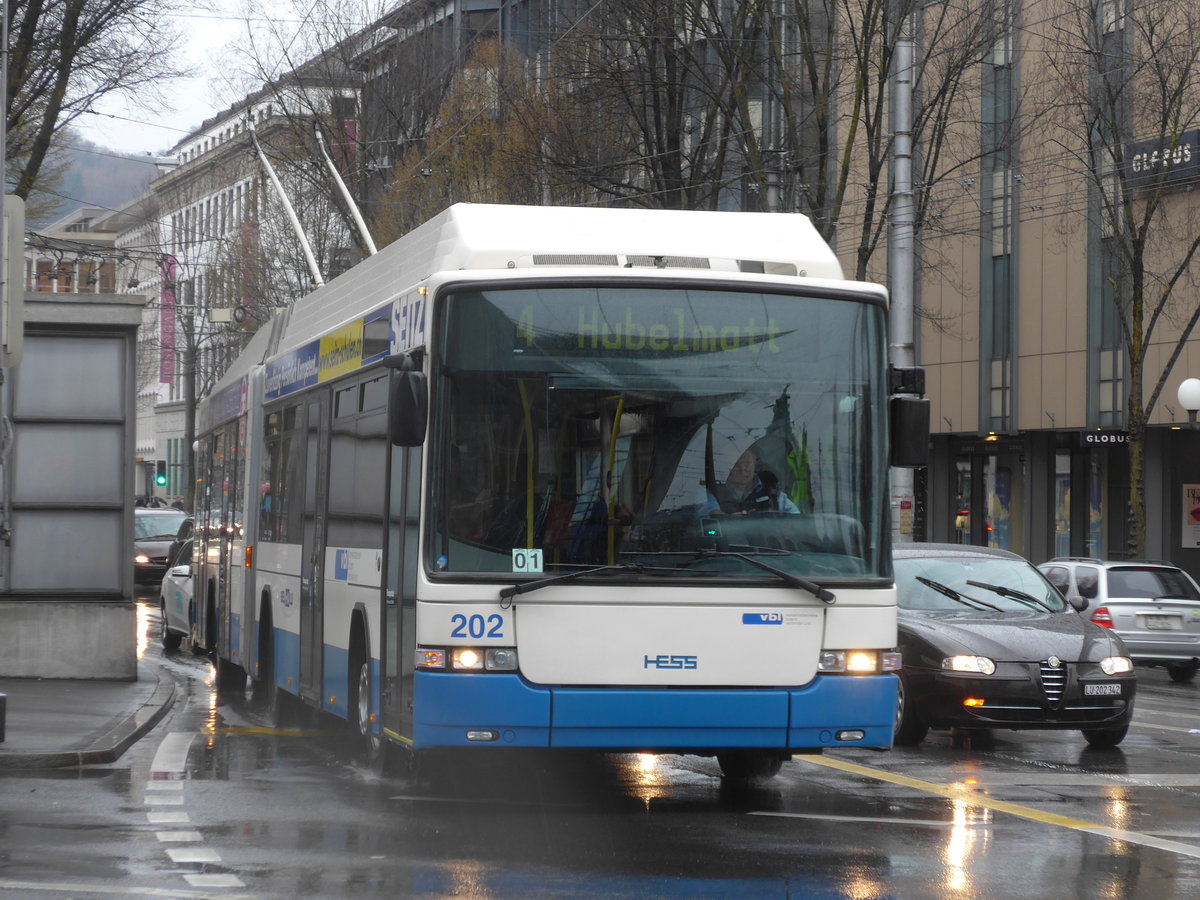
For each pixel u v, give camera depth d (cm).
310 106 5253
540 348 1130
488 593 1098
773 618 1117
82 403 2203
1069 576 2781
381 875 925
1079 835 1103
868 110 3469
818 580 1127
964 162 3609
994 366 4584
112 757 1455
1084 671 1588
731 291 1156
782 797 1266
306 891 880
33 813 1146
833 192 3966
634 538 1112
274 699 1772
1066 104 3472
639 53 3828
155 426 12825
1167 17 3428
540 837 1055
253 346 2091
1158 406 4006
